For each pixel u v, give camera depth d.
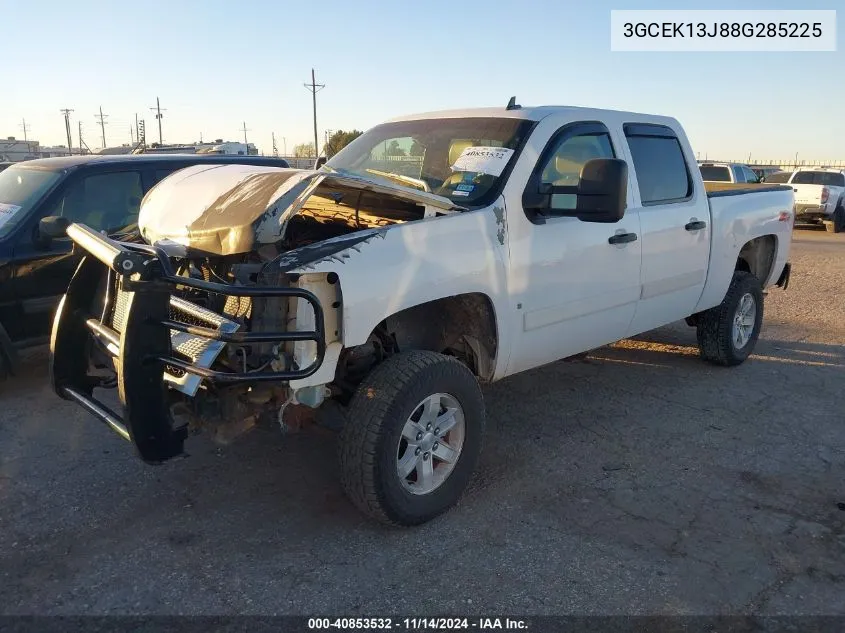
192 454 4.42
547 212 4.06
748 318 6.45
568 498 3.96
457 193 4.08
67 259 5.71
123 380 3.06
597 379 6.05
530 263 4.07
